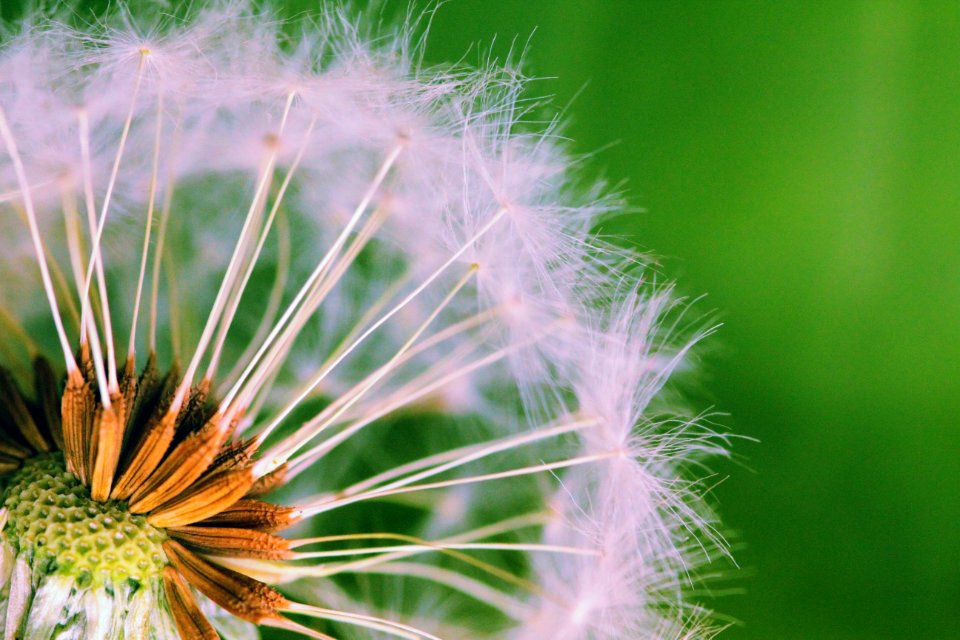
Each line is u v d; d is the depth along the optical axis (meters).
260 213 0.11
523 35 0.12
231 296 0.11
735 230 0.12
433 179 0.11
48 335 0.11
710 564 0.12
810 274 0.12
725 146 0.12
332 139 0.11
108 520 0.10
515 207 0.11
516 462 0.12
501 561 0.11
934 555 0.12
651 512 0.11
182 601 0.11
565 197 0.11
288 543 0.11
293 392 0.11
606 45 0.12
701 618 0.11
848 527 0.12
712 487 0.12
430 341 0.11
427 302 0.11
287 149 0.11
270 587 0.11
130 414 0.11
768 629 0.12
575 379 0.11
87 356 0.11
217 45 0.11
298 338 0.11
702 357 0.12
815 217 0.12
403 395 0.11
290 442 0.11
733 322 0.12
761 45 0.12
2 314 0.11
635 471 0.11
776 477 0.12
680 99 0.12
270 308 0.11
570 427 0.11
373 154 0.11
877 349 0.12
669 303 0.11
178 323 0.11
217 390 0.11
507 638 0.11
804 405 0.12
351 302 0.11
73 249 0.11
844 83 0.12
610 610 0.11
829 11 0.12
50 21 0.11
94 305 0.11
